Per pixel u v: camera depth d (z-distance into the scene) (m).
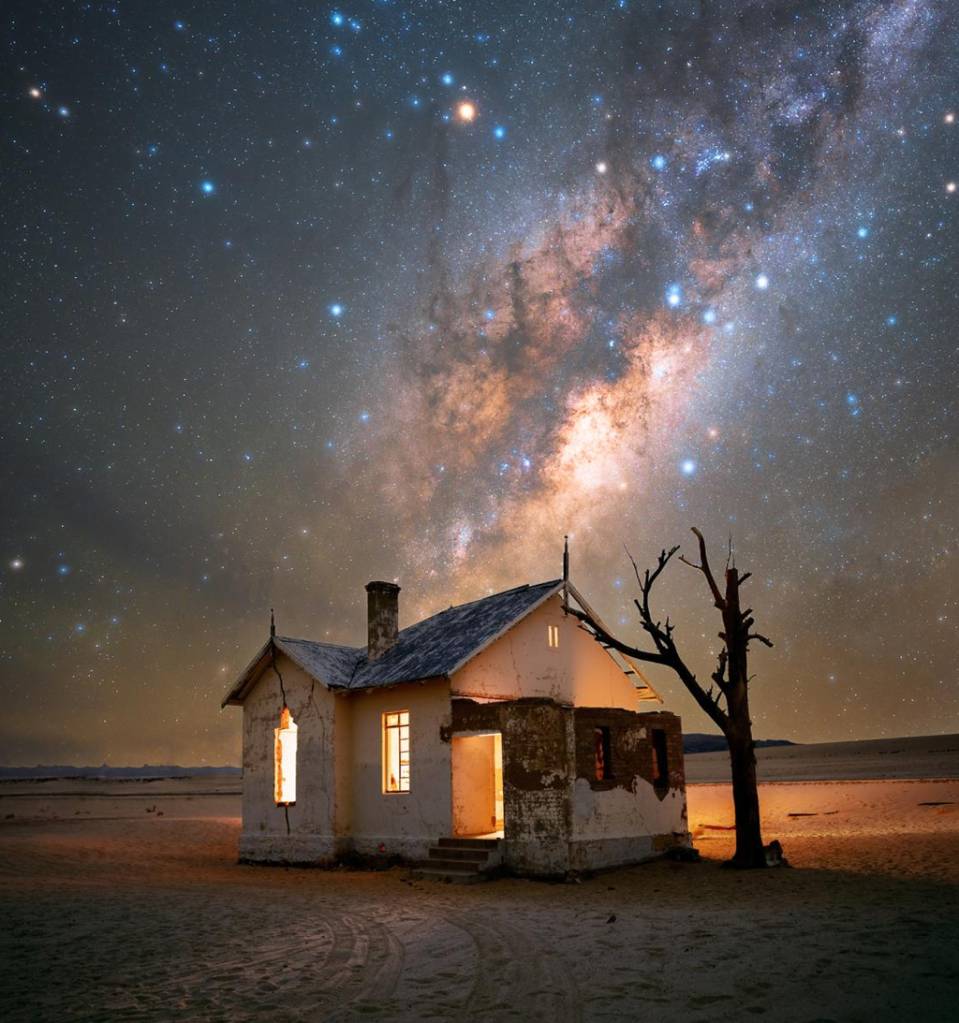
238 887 16.48
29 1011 7.75
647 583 18.84
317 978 8.68
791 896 13.07
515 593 22.55
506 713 17.81
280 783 22.41
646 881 16.00
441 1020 7.17
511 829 17.36
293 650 22.06
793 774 63.44
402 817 19.81
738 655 18.03
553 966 8.95
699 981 8.07
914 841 19.78
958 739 143.50
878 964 8.28
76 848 25.36
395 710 20.42
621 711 19.00
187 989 8.38
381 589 23.05
